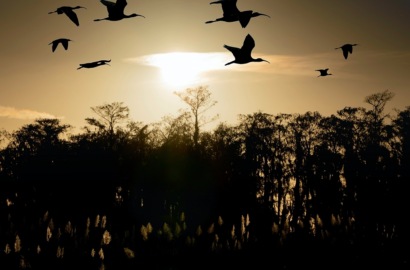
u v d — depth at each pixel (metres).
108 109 76.44
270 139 78.44
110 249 21.56
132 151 54.72
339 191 63.16
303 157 77.81
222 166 50.91
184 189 47.06
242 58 13.04
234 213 42.97
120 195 49.44
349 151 75.19
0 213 25.41
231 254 21.31
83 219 30.72
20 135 93.25
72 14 15.01
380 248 21.50
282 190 71.94
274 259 21.27
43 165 56.34
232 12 13.21
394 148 75.56
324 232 22.72
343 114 83.31
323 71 26.38
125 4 14.62
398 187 51.88
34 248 20.41
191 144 56.44
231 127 75.12
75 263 20.08
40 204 29.52
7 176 55.03
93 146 62.31
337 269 20.75
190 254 21.30
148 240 21.89
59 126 95.50
